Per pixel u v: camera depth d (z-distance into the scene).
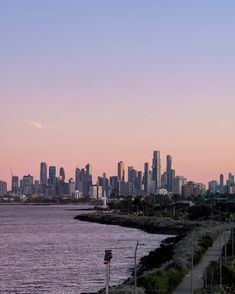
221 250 121.31
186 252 111.19
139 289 70.31
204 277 80.62
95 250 169.62
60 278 111.69
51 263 136.62
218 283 79.81
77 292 95.81
